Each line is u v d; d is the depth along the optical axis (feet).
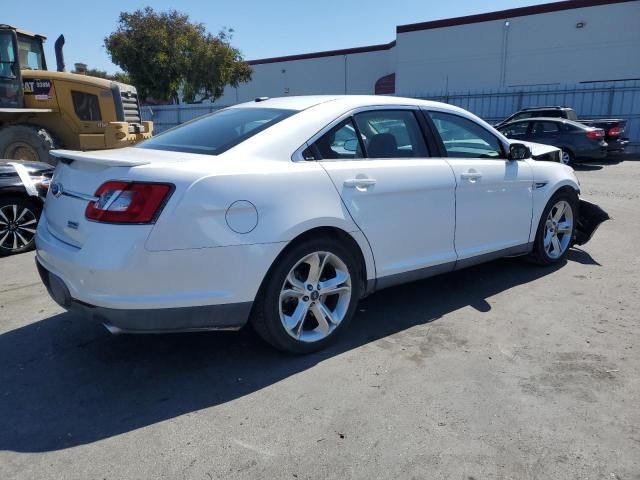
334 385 10.15
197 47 95.14
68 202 10.25
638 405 9.40
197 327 9.82
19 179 19.33
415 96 77.30
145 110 90.58
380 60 114.32
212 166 9.82
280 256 10.46
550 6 83.20
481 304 14.21
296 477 7.69
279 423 8.97
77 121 36.45
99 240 9.20
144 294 9.21
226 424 8.96
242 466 7.92
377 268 12.10
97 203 9.39
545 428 8.76
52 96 35.70
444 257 13.48
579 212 18.69
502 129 53.47
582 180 40.34
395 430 8.75
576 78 83.46
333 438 8.56
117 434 8.70
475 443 8.40
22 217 19.69
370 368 10.79
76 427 8.89
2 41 33.58
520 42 86.58
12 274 17.11
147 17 92.94
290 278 10.73
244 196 9.82
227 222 9.65
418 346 11.75
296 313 11.07
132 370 10.81
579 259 18.35
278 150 10.73
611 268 17.28
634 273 16.72
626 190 34.86
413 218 12.53
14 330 12.66
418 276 13.09
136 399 9.75
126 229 9.10
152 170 9.29
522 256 17.87
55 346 11.84
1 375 10.59
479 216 14.20
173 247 9.23
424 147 13.32
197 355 11.44
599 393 9.78
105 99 36.78
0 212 19.13
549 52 84.69
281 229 10.16
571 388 9.96
